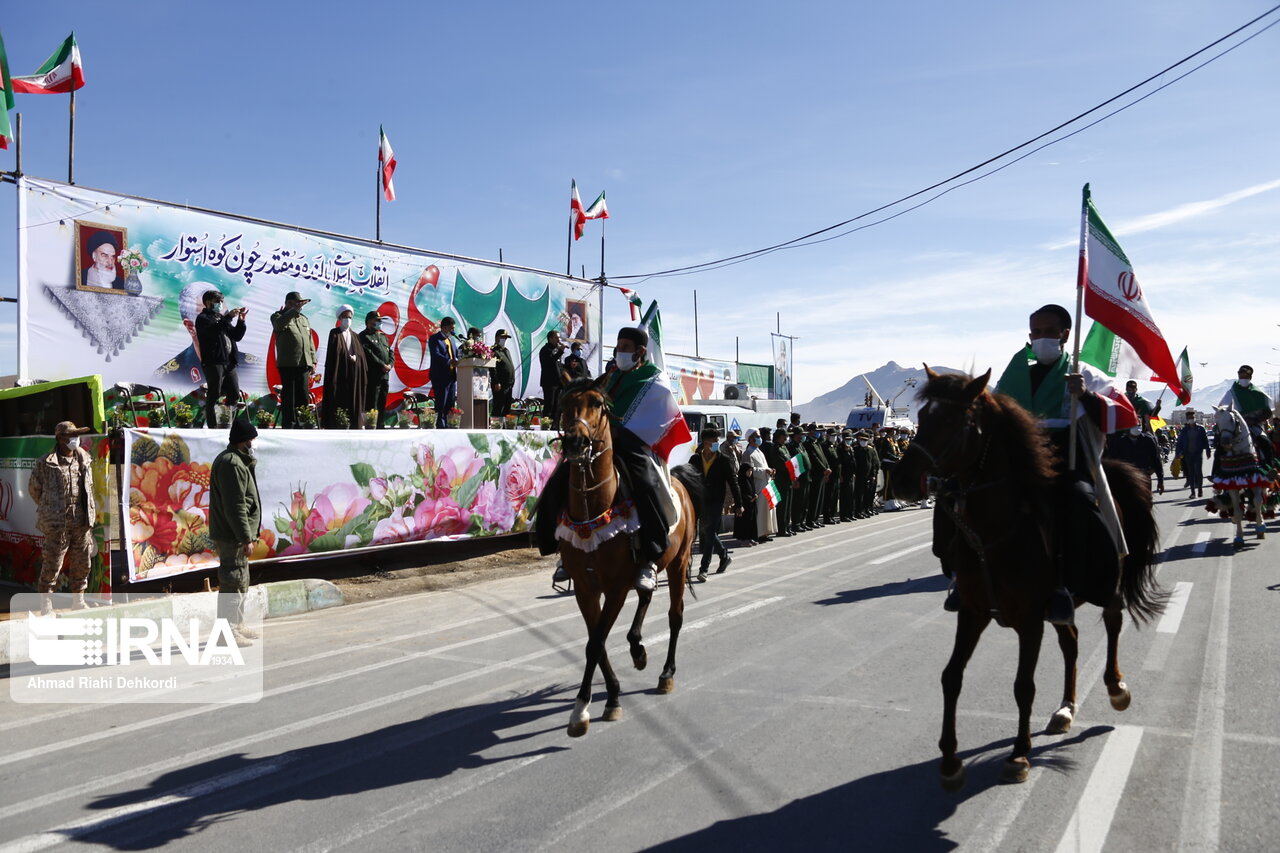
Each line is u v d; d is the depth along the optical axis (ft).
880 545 50.26
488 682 22.54
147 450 31.50
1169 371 19.04
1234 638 24.38
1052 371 18.45
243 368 47.44
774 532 56.34
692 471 23.73
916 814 13.80
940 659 23.34
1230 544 43.01
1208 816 13.43
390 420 53.52
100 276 41.83
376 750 17.49
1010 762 14.99
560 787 15.31
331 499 37.60
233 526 26.99
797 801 14.42
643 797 14.76
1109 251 19.25
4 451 34.32
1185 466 71.61
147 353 43.55
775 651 24.77
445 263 57.77
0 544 34.83
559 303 66.18
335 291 51.65
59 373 40.50
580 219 68.74
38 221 39.78
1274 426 50.34
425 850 13.00
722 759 16.43
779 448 57.52
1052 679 21.08
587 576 18.70
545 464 48.19
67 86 41.19
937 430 14.37
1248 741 16.53
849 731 17.79
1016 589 14.88
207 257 45.83
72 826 14.12
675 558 21.59
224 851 13.12
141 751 17.69
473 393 49.96
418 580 40.01
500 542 50.19
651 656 24.79
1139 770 15.29
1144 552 18.26
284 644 27.53
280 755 17.30
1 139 38.45
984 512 14.78
